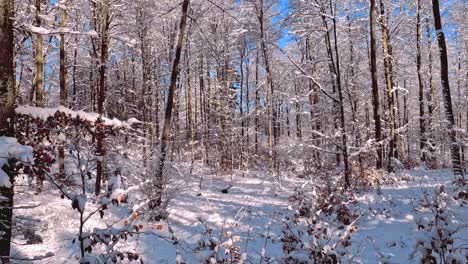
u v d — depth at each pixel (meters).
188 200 12.79
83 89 31.67
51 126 5.41
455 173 13.62
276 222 9.99
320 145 17.16
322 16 15.67
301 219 9.78
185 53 27.00
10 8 5.08
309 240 6.65
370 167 15.29
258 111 27.12
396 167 18.95
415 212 9.52
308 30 16.36
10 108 5.04
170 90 12.38
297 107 26.64
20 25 5.78
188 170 22.14
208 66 31.70
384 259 6.48
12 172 4.71
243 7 23.67
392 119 21.20
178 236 9.09
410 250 7.23
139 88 31.22
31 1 13.56
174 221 10.31
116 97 26.11
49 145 5.24
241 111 30.69
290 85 35.31
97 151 5.92
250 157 27.02
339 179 12.72
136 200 10.77
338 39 23.80
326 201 10.12
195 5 22.25
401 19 22.31
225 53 27.88
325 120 22.39
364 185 13.45
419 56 24.61
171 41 26.64
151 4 19.22
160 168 10.90
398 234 8.22
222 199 13.52
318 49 23.61
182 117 41.28
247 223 10.20
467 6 25.33
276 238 8.42
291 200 11.50
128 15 15.74
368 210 10.27
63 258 7.26
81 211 4.26
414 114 40.88
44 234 8.36
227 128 26.34
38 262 6.92
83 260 4.20
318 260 5.55
